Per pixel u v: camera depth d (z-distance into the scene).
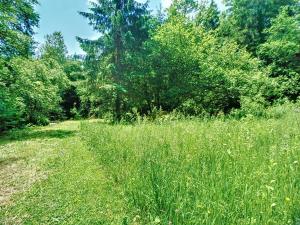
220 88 21.75
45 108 25.00
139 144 6.58
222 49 23.55
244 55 23.00
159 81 21.97
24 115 23.25
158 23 26.27
